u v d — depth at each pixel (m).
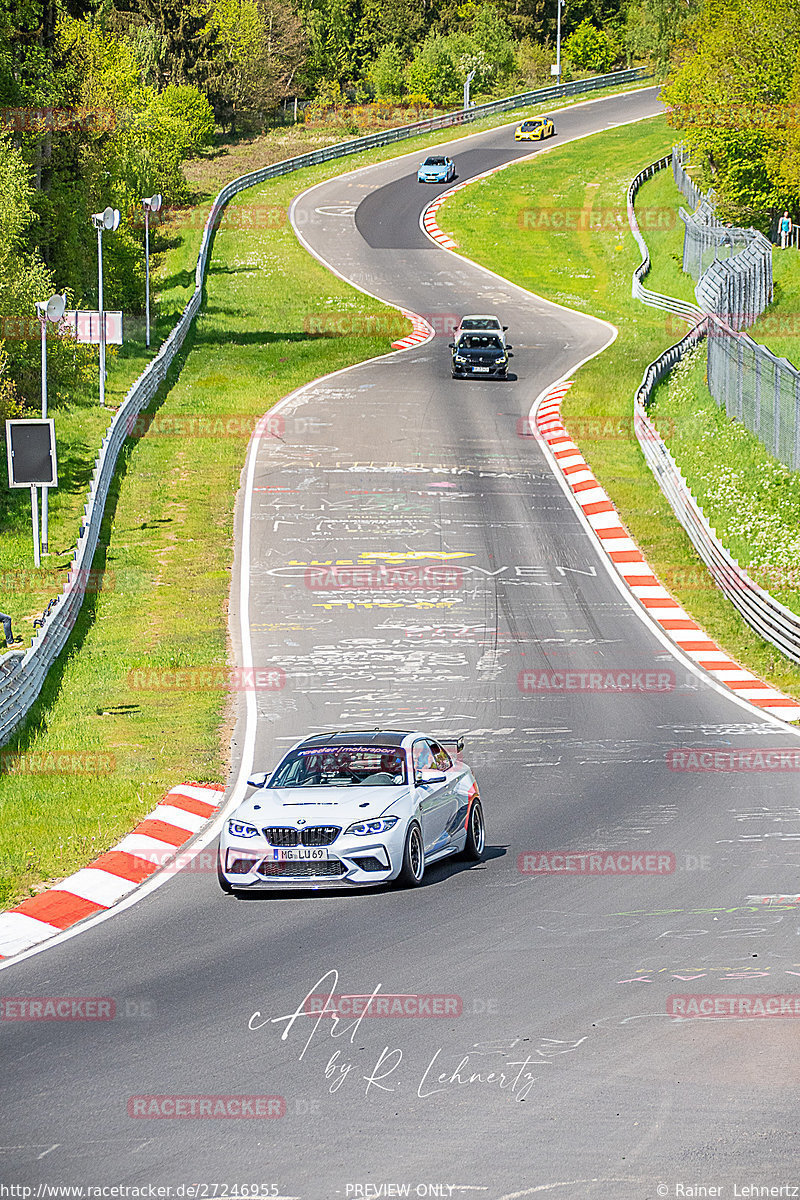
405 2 195.12
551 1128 9.66
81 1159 9.40
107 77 98.19
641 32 179.75
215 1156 9.38
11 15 70.19
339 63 192.50
